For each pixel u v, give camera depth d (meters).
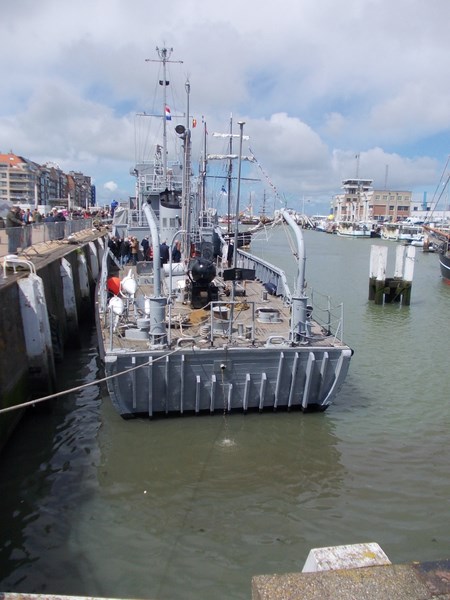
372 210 145.12
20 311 11.55
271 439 10.09
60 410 11.95
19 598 3.40
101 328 11.74
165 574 6.67
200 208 22.16
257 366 10.00
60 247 22.59
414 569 3.36
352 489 8.83
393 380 15.14
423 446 10.66
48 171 141.88
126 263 20.34
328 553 3.56
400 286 29.22
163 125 20.98
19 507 8.06
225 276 10.54
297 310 10.31
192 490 8.54
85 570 6.71
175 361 9.68
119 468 9.12
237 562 6.92
